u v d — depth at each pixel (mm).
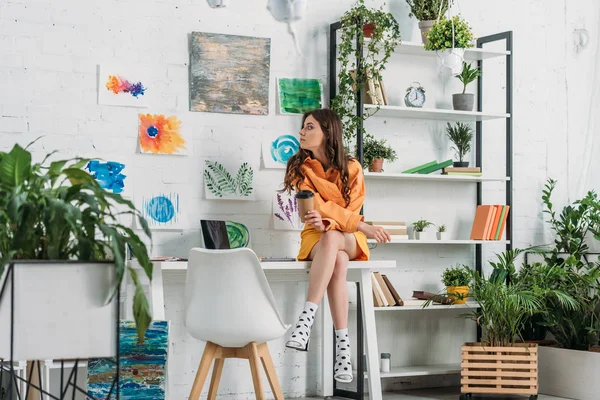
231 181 4641
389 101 5105
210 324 3664
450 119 5215
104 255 2430
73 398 2438
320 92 4891
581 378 4812
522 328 5012
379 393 4320
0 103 4191
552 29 5633
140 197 4445
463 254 5297
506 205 5152
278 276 4539
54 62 4301
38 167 2420
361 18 4715
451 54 4738
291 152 4789
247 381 4680
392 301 4762
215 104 4625
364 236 4391
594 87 5648
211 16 4656
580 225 5312
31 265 2219
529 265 5273
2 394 3008
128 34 4461
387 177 4887
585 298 4859
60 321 2248
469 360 4676
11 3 4227
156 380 3670
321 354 4852
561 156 5629
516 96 5508
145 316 2387
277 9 4809
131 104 4438
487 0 5434
